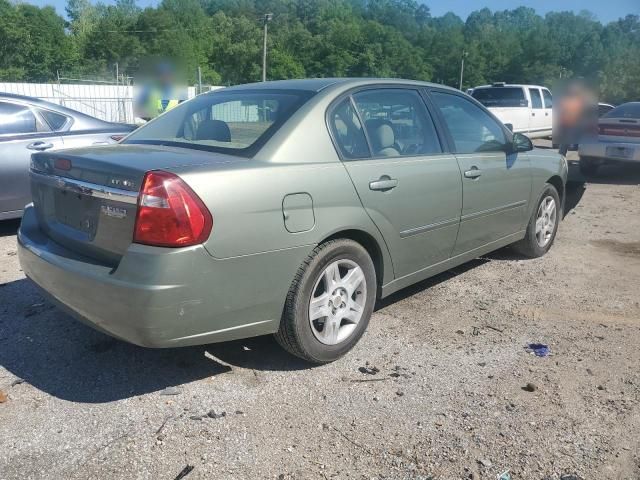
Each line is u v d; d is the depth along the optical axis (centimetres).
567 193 888
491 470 270
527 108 1822
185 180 292
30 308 443
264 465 273
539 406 321
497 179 489
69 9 8825
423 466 273
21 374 350
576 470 271
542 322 433
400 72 8919
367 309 379
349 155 369
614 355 381
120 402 322
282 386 340
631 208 877
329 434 296
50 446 284
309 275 337
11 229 683
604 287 509
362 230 366
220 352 379
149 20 6400
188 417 309
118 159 321
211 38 7700
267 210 315
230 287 306
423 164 412
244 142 346
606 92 5375
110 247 308
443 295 486
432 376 352
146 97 2769
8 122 636
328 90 380
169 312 289
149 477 264
